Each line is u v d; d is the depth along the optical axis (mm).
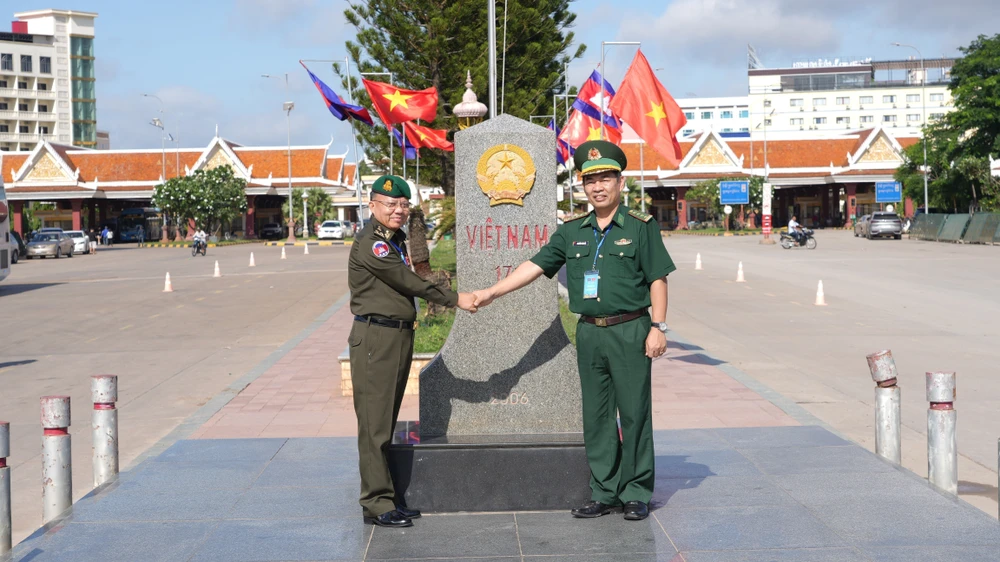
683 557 4355
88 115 118000
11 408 9977
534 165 5625
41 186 68812
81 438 8586
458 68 21719
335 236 62938
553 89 25406
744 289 21812
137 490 5605
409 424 5855
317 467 6164
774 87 116812
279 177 74312
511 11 21422
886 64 119375
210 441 7027
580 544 4566
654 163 76062
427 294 4773
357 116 18109
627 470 4926
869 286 21984
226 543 4660
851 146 77688
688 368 11430
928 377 5727
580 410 5598
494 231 5633
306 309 19094
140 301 21391
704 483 5629
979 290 20531
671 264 4758
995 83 49062
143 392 10695
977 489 6461
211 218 65625
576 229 4902
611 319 4809
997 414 8703
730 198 68250
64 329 16734
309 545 4617
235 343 14547
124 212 72875
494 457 5133
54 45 113688
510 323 5602
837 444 6652
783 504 5133
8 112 110438
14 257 41562
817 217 85625
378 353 4820
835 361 11930
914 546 4418
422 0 21484
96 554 4527
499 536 4711
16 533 6086
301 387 10461
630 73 12859
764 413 8562
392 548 4555
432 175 26406
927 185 57312
